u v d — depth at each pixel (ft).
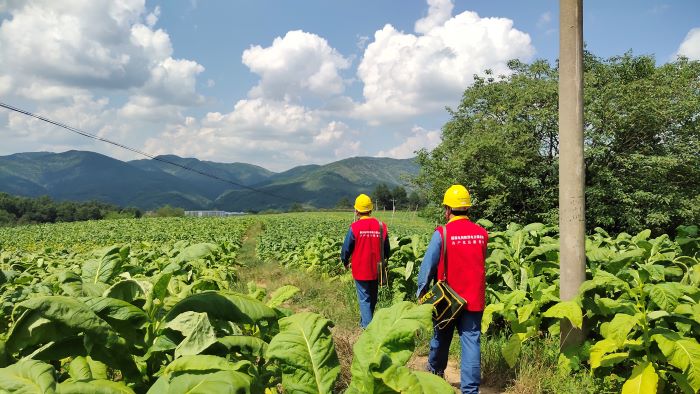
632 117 71.10
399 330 7.66
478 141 79.56
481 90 93.66
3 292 15.99
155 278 11.60
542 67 89.81
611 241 25.13
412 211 432.25
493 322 19.70
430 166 88.63
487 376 15.94
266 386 9.78
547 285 18.25
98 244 112.06
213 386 6.56
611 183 71.72
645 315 13.46
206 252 16.93
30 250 101.04
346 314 25.76
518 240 21.77
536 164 81.05
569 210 15.60
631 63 84.99
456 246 14.11
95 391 6.43
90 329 7.79
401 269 26.05
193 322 8.42
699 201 73.92
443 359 14.97
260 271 47.19
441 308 14.03
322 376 7.78
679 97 77.92
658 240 22.13
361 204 22.29
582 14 15.57
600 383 14.03
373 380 7.26
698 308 13.35
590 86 79.82
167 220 226.17
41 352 8.19
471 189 80.59
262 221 215.10
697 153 76.02
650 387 11.91
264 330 10.73
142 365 9.27
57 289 14.76
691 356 11.74
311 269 43.14
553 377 14.62
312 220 237.86
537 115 78.95
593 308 14.87
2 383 6.23
